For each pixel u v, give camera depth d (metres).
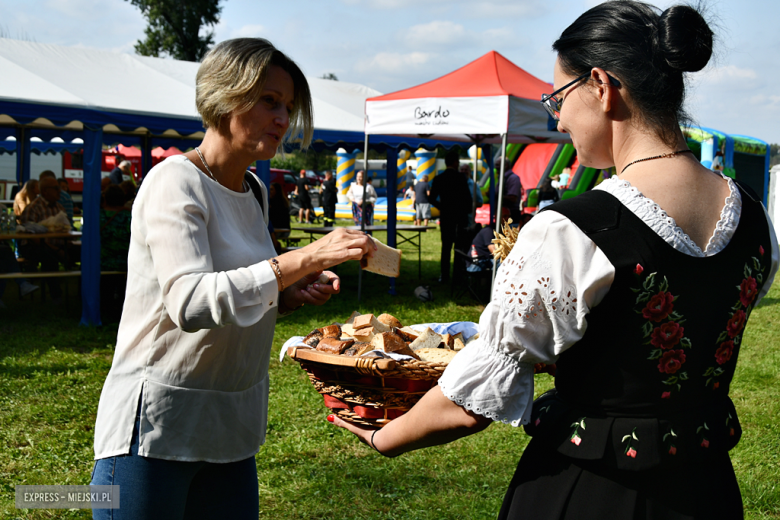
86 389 4.63
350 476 3.32
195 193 1.43
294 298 1.71
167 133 10.65
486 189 15.27
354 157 24.14
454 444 3.73
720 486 1.14
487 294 8.35
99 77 7.75
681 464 1.09
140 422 1.49
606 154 1.18
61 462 3.42
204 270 1.36
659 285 1.04
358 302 8.23
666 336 1.06
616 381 1.08
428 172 23.12
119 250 7.30
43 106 6.08
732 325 1.12
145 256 1.47
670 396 1.08
